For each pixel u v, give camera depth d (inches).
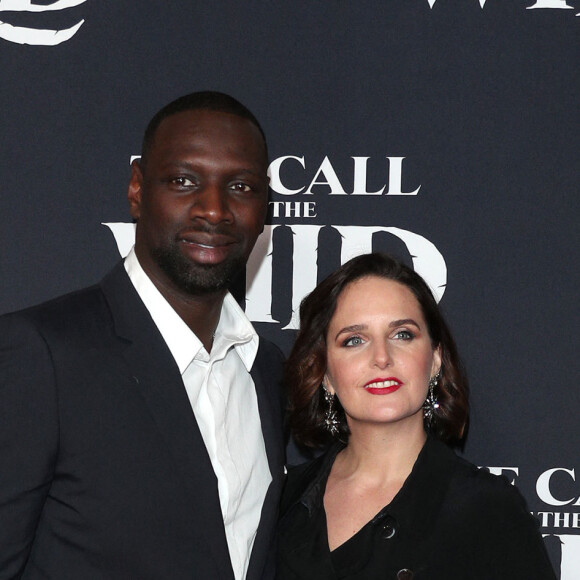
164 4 93.4
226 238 64.0
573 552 93.3
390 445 74.2
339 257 94.3
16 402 58.5
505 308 93.2
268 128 93.9
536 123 92.7
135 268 67.1
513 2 92.7
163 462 62.0
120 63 93.6
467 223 93.4
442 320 77.2
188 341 66.0
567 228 92.7
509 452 93.4
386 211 93.8
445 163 93.4
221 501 66.9
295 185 94.2
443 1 92.9
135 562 60.4
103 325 64.0
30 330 60.1
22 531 58.3
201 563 62.1
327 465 78.0
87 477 60.0
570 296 93.0
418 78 93.2
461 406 78.9
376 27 93.2
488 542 68.3
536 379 93.2
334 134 93.7
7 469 57.9
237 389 72.5
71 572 59.4
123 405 61.7
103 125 93.6
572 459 93.2
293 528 74.0
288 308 94.7
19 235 93.4
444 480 71.7
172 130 64.9
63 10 93.4
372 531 69.9
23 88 93.4
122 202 93.7
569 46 92.7
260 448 72.6
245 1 93.4
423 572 67.3
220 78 93.7
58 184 93.5
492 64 92.8
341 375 74.2
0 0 93.3
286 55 93.4
